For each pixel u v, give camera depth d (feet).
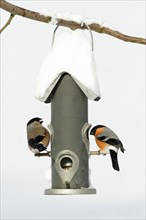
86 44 23.67
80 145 23.76
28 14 20.21
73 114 23.84
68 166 23.84
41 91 23.71
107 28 22.40
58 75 23.49
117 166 23.61
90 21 22.49
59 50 23.75
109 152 23.77
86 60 23.44
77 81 23.44
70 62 23.44
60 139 23.76
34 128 23.62
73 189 22.90
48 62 23.88
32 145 23.40
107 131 24.08
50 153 23.94
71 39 23.82
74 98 23.84
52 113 24.09
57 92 23.97
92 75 23.35
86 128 23.97
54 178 23.59
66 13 21.91
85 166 23.75
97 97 23.41
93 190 23.04
